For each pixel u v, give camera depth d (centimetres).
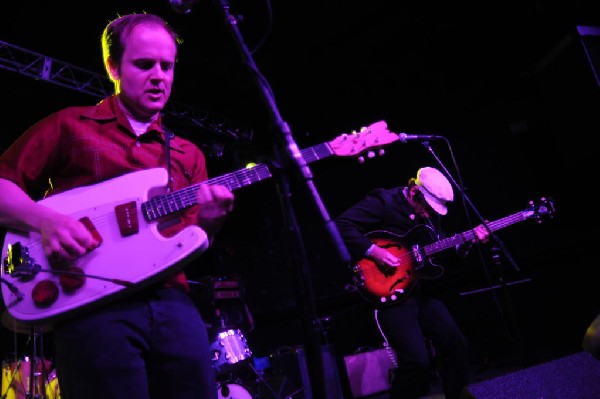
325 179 779
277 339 797
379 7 642
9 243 161
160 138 188
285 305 798
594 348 178
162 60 182
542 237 650
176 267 161
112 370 149
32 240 161
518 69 677
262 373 562
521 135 675
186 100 749
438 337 369
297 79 746
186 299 172
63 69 625
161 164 184
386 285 376
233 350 452
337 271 749
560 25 591
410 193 412
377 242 394
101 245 161
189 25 602
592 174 621
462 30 675
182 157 193
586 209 630
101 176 172
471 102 709
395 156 743
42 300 152
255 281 818
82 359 150
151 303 161
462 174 704
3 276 157
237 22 187
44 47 609
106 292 154
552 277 642
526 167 668
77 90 636
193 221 186
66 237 152
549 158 654
